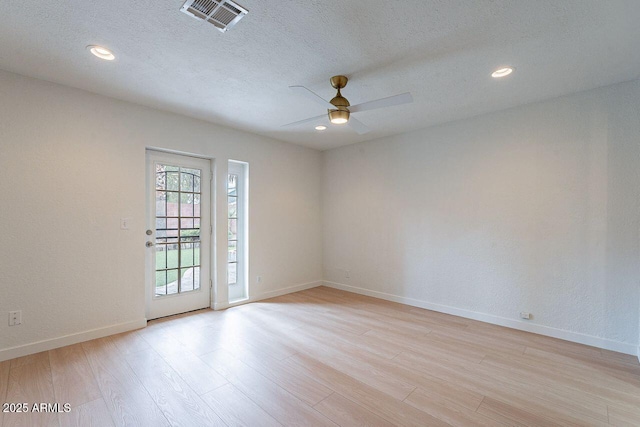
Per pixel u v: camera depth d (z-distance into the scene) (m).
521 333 3.04
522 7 1.69
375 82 2.62
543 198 3.00
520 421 1.75
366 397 1.97
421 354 2.58
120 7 1.68
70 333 2.69
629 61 2.26
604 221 2.69
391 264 4.24
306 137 4.37
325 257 5.14
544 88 2.73
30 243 2.50
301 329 3.14
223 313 3.64
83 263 2.77
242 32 1.92
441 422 1.73
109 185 2.92
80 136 2.76
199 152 3.61
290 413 1.80
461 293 3.56
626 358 2.50
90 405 1.85
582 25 1.85
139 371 2.26
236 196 4.20
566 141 2.88
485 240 3.38
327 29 1.89
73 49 2.11
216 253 3.79
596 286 2.73
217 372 2.26
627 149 2.59
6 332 2.39
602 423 1.73
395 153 4.20
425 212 3.88
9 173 2.41
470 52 2.15
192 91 2.81
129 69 2.40
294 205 4.75
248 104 3.12
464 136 3.54
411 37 1.97
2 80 2.39
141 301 3.13
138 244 3.11
